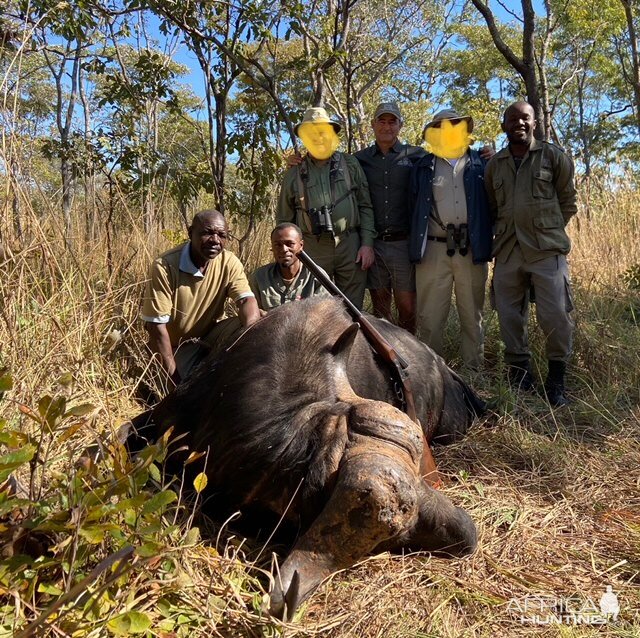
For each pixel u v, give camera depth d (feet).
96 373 15.08
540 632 9.48
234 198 24.93
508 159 19.21
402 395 13.55
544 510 12.95
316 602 9.68
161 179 24.58
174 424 12.59
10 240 15.84
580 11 67.31
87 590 7.98
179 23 22.26
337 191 19.58
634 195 35.12
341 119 49.16
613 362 20.20
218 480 11.32
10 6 22.63
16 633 7.01
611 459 15.07
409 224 20.95
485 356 22.54
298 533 10.12
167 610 8.56
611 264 28.71
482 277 20.52
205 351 17.38
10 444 8.66
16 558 8.10
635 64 34.55
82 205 21.66
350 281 20.33
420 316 20.94
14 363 13.24
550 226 18.74
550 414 17.80
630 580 10.77
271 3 23.40
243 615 8.82
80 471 8.82
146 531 8.48
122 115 25.96
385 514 8.54
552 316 18.80
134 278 18.66
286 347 11.85
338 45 26.68
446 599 10.00
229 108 32.86
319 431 10.27
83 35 23.26
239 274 17.08
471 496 13.33
